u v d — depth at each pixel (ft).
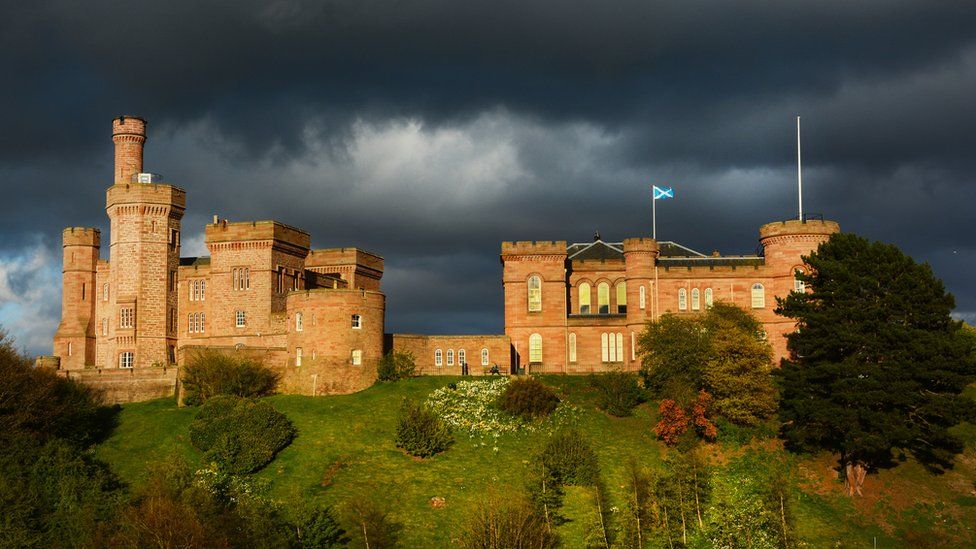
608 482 320.09
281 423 342.85
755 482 321.32
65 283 497.46
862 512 312.50
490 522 278.05
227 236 452.35
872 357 330.54
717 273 424.87
